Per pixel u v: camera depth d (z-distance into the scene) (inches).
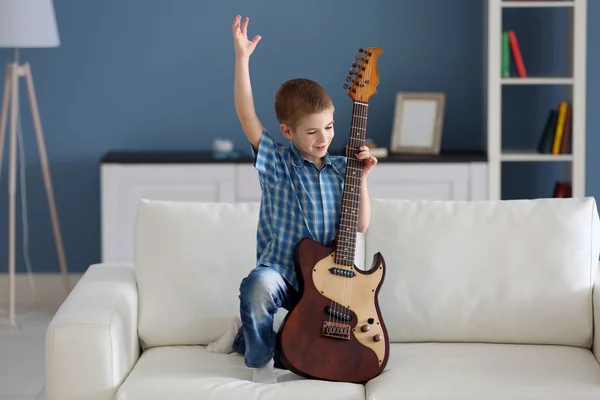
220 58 221.3
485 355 123.7
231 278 130.8
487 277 129.6
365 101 120.0
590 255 131.1
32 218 225.9
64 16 219.0
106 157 207.9
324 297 117.0
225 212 134.1
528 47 219.0
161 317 129.5
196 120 223.0
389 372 118.0
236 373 119.5
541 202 133.5
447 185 206.4
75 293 126.4
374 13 220.2
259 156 119.8
